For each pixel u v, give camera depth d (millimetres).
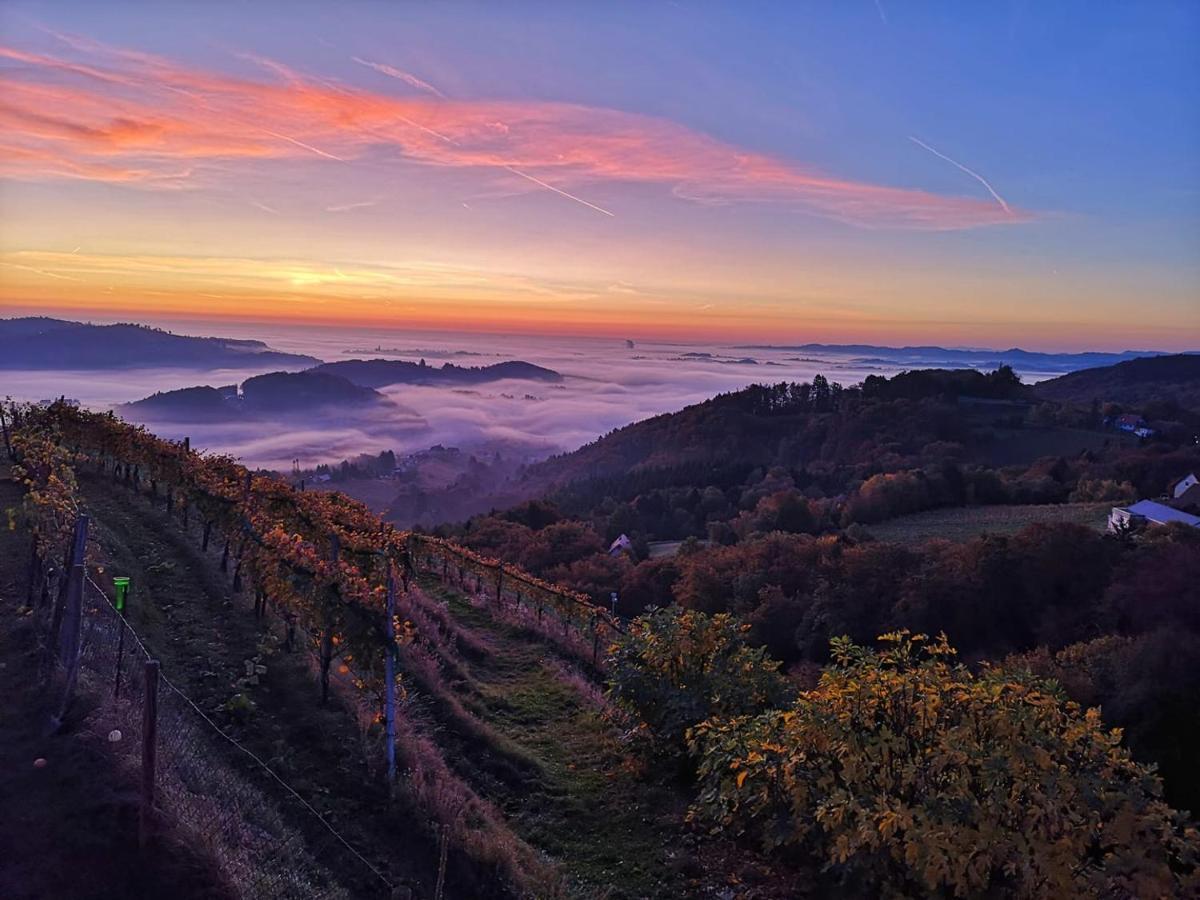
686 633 9422
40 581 9531
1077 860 4961
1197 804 23656
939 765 5520
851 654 6832
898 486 72188
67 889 4938
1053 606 40812
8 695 7012
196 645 9742
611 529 81562
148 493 18375
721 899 6621
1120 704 27141
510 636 15422
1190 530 45281
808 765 6301
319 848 6480
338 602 8828
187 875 5191
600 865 7355
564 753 10016
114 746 6258
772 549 49438
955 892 5195
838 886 6125
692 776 8852
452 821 7309
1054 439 102625
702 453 125062
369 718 8656
